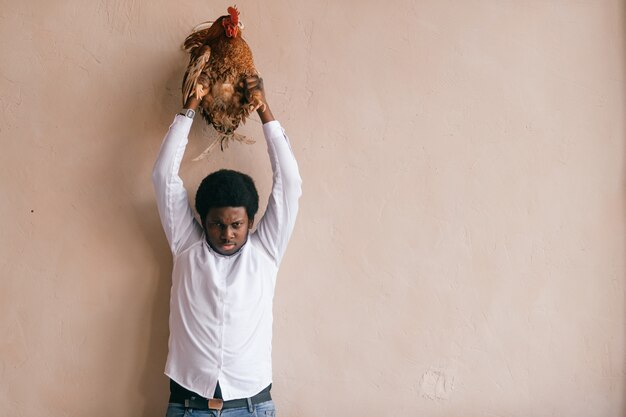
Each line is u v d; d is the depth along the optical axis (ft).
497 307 7.82
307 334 7.55
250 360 6.75
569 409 7.90
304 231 7.55
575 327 7.91
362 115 7.64
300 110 7.55
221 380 6.64
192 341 6.68
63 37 7.26
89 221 7.29
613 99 7.95
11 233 7.21
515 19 7.86
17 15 7.21
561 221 7.90
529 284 7.86
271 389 7.48
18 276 7.22
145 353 7.32
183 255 6.88
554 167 7.89
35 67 7.23
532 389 7.86
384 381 7.66
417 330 7.70
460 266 7.77
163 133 7.36
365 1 7.66
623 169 7.96
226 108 6.70
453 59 7.77
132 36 7.33
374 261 7.65
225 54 6.60
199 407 6.68
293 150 7.54
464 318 7.78
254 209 6.85
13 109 7.21
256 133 7.47
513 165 7.85
